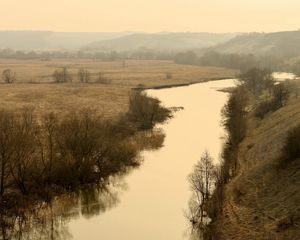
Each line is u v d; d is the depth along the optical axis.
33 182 49.78
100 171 56.16
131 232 42.59
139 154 67.25
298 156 48.47
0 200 45.78
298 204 40.41
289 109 76.69
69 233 42.31
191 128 86.19
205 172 50.44
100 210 47.44
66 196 49.66
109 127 71.31
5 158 47.06
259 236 38.06
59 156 54.88
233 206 44.62
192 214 45.19
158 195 51.19
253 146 64.69
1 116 52.47
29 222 43.84
